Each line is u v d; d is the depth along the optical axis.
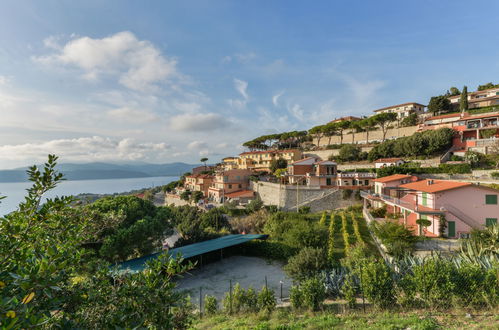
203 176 89.62
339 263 21.77
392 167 51.69
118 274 5.89
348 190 52.06
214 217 49.59
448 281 11.89
